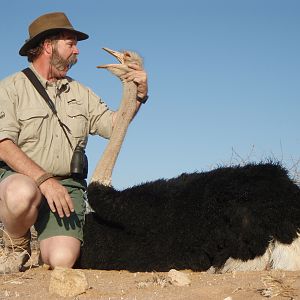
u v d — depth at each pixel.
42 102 7.21
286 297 4.84
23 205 6.67
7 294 5.49
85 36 7.56
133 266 6.77
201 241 6.64
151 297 5.05
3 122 6.98
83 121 7.47
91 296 5.28
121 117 7.32
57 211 6.75
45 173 6.73
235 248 6.43
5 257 6.98
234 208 6.47
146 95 7.54
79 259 7.16
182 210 6.76
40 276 6.54
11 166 6.84
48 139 7.18
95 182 7.01
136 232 6.87
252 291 5.07
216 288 5.21
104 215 6.96
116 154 7.16
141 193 6.93
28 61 7.55
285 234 6.29
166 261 6.68
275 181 6.64
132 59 7.39
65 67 7.41
